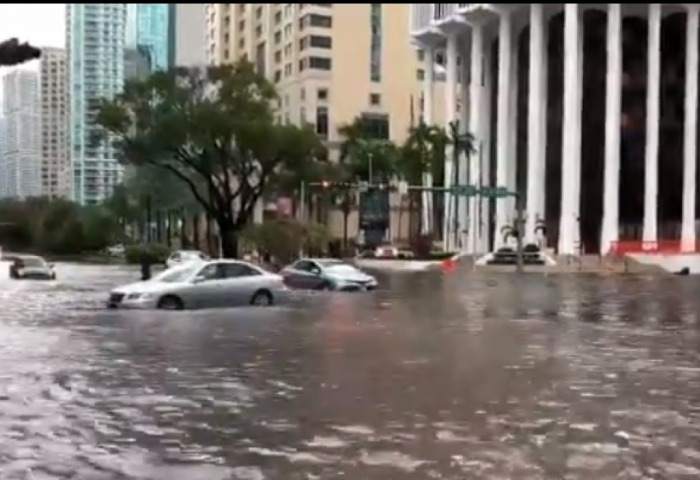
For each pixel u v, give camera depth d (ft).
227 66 222.48
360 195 357.61
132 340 57.67
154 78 217.15
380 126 426.92
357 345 55.62
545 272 211.61
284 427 30.78
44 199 220.43
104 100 216.95
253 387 39.24
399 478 24.22
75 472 24.63
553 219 291.58
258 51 480.64
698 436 29.58
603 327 69.00
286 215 285.23
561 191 280.51
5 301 96.68
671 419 32.42
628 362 48.08
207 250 295.89
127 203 270.67
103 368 44.83
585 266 226.99
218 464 25.63
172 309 83.92
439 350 53.16
